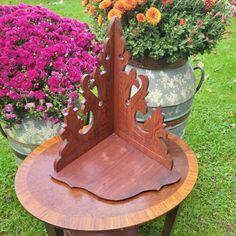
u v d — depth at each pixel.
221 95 2.99
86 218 1.17
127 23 1.79
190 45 1.69
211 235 1.85
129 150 1.42
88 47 1.77
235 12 1.81
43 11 1.81
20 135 1.68
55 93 1.56
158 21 1.64
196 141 2.45
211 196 2.05
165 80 1.81
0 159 2.27
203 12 1.83
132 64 1.85
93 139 1.41
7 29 1.63
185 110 1.95
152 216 1.18
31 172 1.35
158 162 1.36
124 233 1.56
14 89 1.54
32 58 1.57
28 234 1.84
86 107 1.31
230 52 3.67
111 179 1.30
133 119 1.37
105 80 1.33
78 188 1.27
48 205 1.21
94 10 1.86
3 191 2.05
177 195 1.26
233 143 2.45
